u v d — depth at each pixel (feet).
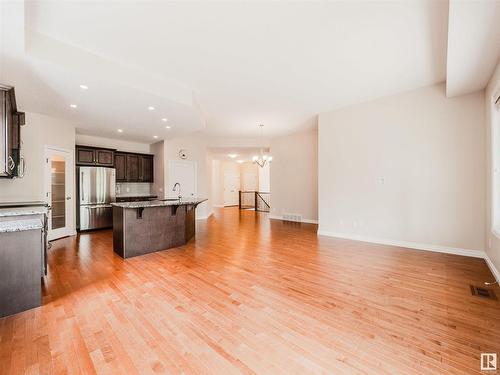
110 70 10.37
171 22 8.07
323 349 5.67
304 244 15.74
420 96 13.99
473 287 9.05
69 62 9.24
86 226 19.58
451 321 6.81
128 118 16.28
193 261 12.23
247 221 26.07
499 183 10.66
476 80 11.10
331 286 9.19
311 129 23.88
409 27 8.45
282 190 27.30
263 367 5.11
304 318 6.99
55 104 13.39
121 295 8.42
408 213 14.58
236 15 7.76
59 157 16.88
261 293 8.59
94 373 4.94
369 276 10.18
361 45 9.56
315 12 7.69
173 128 19.12
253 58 10.43
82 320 6.88
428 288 8.98
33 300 7.55
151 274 10.41
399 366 5.12
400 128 14.71
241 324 6.68
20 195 14.39
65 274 10.39
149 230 13.75
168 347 5.73
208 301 8.00
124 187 24.48
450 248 13.28
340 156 17.47
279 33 8.73
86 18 7.82
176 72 11.68
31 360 5.30
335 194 17.84
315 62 10.85
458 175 12.98
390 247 14.80
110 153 21.40
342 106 16.97
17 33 7.09
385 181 15.39
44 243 10.12
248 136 27.20
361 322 6.79
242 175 46.68
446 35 8.89
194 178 26.91
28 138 14.75
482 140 12.29
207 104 16.33
